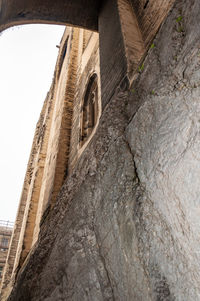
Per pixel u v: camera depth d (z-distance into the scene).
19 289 2.81
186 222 1.37
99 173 2.38
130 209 1.82
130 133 2.18
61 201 3.00
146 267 1.56
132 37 4.15
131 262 1.68
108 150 2.40
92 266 2.02
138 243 1.66
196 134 1.47
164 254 1.46
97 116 6.07
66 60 10.55
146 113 2.06
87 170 2.63
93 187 2.38
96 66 6.58
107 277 1.88
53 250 2.58
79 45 9.73
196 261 1.26
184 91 1.70
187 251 1.33
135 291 1.60
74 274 2.14
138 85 2.51
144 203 1.72
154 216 1.61
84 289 1.99
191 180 1.40
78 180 2.77
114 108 2.74
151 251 1.56
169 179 1.56
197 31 1.80
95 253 2.05
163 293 1.39
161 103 1.90
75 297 2.03
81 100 7.12
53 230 2.83
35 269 2.71
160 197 1.60
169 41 2.16
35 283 2.58
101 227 2.08
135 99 2.43
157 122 1.86
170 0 3.69
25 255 8.05
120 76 3.56
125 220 1.83
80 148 5.98
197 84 1.60
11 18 5.46
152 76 2.27
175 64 1.94
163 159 1.66
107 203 2.09
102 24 5.46
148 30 4.12
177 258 1.38
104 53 4.72
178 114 1.67
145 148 1.90
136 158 1.97
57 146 7.09
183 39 1.97
